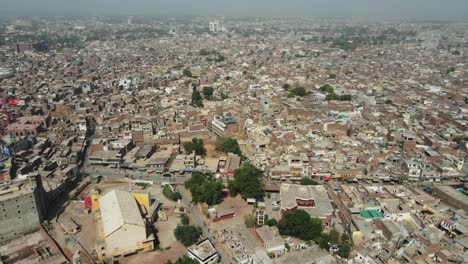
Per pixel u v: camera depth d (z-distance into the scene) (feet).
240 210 643.86
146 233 541.34
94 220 608.19
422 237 517.96
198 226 593.83
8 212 549.54
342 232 564.30
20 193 559.79
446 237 523.29
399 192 644.69
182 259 473.67
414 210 588.50
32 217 574.15
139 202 615.57
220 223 603.26
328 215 581.53
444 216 582.35
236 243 536.42
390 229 524.11
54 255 512.22
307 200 609.83
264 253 506.48
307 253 498.69
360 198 625.00
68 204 655.76
